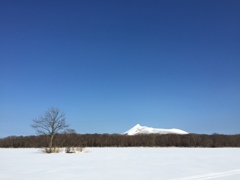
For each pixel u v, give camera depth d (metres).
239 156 47.19
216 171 27.08
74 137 81.44
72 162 35.78
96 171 26.83
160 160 39.03
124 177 23.27
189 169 28.52
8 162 35.84
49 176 23.59
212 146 114.12
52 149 59.91
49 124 58.28
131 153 57.22
